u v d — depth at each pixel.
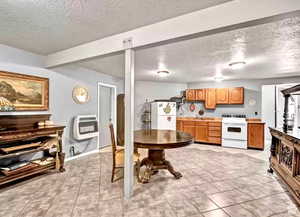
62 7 1.73
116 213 1.92
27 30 2.25
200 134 5.77
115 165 2.75
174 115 5.92
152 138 2.78
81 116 3.95
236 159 4.00
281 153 2.67
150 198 2.24
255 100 5.61
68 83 3.85
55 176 2.95
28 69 3.09
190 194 2.36
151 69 4.37
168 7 1.71
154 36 2.03
